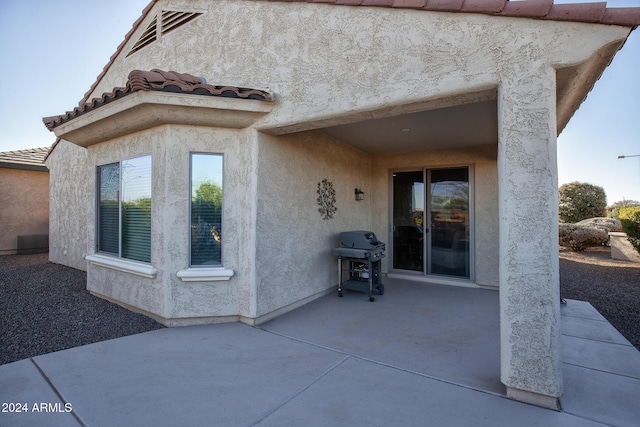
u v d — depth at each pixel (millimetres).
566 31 2688
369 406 2777
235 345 4094
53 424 2498
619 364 3574
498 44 2945
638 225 10273
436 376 3318
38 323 4738
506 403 2809
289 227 5504
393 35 3541
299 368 3488
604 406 2756
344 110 3891
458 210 7785
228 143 4906
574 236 15047
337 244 7000
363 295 6664
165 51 5859
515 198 2805
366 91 3721
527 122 2787
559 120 4820
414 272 8250
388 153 8305
